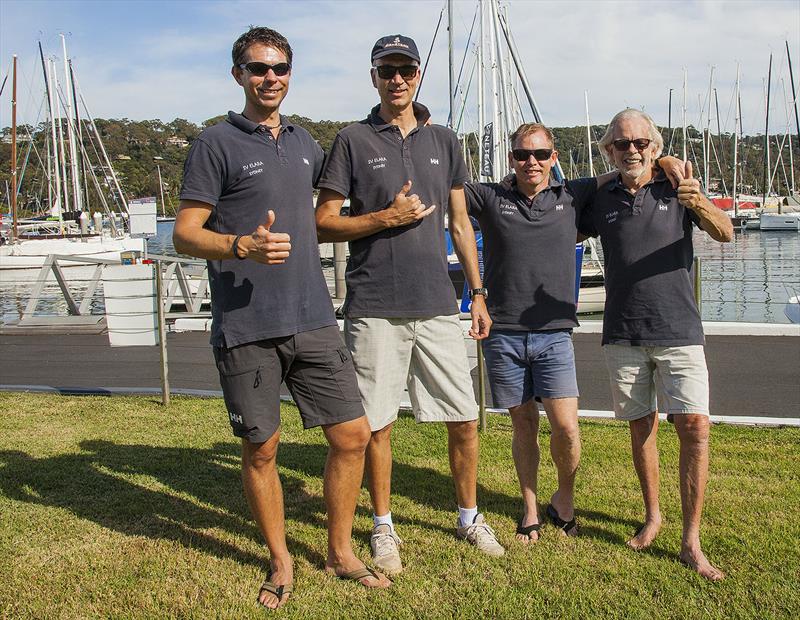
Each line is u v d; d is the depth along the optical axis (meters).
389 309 3.56
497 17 17.22
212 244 2.97
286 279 3.17
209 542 3.78
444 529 3.94
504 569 3.46
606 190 3.70
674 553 3.59
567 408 3.81
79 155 49.62
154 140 99.31
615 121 3.59
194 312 14.04
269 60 3.10
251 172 3.12
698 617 3.00
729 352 9.25
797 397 6.99
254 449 3.22
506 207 3.83
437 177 3.60
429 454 5.25
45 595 3.21
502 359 3.89
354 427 3.32
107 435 5.83
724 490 4.38
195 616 3.05
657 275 3.54
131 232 15.17
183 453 5.33
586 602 3.14
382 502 3.70
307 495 4.45
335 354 3.29
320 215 3.52
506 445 5.37
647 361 3.66
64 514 4.14
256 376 3.18
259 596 3.22
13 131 39.19
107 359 9.86
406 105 3.54
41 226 42.50
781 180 66.06
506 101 17.67
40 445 5.52
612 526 3.93
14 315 16.42
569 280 3.86
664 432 5.64
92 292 13.93
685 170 3.40
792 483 4.48
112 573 3.42
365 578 3.33
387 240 3.53
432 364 3.68
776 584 3.24
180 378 8.48
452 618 3.04
